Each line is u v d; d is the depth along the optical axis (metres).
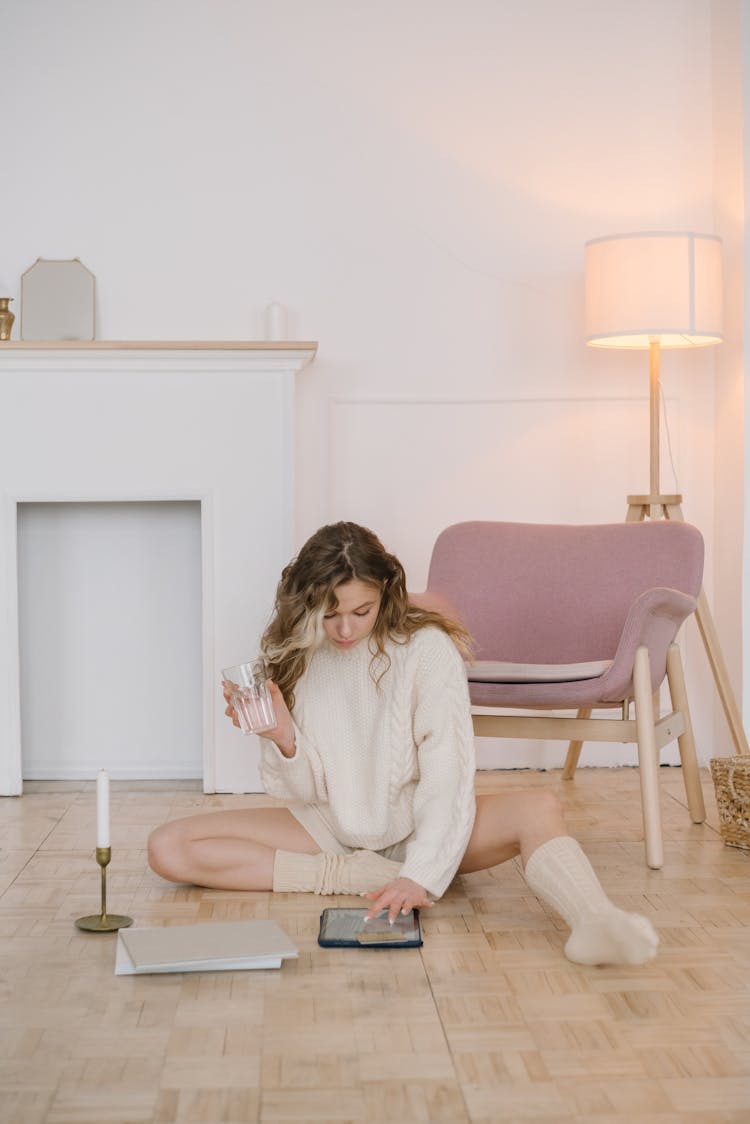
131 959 1.80
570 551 2.94
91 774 3.45
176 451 3.24
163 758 3.47
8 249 3.40
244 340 3.39
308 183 3.47
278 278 3.47
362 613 2.15
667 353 3.56
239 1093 1.39
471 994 1.71
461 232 3.51
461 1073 1.45
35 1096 1.38
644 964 1.85
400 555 3.51
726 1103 1.37
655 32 3.53
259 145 3.45
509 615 2.92
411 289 3.50
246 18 3.45
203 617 3.26
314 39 3.47
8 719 3.24
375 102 3.48
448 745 2.13
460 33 3.50
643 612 2.46
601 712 3.69
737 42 3.37
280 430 3.25
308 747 2.21
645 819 2.46
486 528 3.01
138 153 3.43
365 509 3.50
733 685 3.43
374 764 2.19
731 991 1.73
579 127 3.53
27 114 3.40
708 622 3.19
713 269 3.16
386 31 3.48
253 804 3.12
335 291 3.48
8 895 2.23
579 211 3.53
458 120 3.50
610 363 3.54
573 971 1.81
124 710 3.46
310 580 2.14
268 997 1.70
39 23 3.40
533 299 3.52
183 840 2.24
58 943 1.94
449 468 3.52
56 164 3.41
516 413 3.53
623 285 3.12
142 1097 1.38
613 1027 1.59
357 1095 1.39
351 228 3.48
